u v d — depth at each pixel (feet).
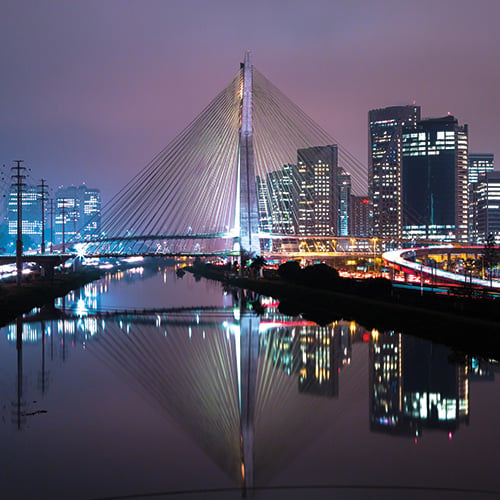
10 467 137.59
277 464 140.15
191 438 156.76
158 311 429.79
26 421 168.86
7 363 243.19
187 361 249.55
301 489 127.34
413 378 217.97
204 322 368.68
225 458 143.43
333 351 268.62
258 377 222.69
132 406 184.34
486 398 192.54
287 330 331.36
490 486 128.16
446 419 172.24
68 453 145.79
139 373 226.99
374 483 130.21
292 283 576.61
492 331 258.16
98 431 161.27
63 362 245.24
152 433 160.35
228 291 615.16
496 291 418.92
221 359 254.06
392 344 282.15
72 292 595.47
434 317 306.35
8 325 351.25
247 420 172.45
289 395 198.18
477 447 150.51
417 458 143.33
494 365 236.22
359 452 148.05
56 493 124.88
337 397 195.42
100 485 128.26
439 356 253.65
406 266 647.97
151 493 125.08
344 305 403.95
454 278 554.05
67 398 191.83
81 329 336.90
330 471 136.46
